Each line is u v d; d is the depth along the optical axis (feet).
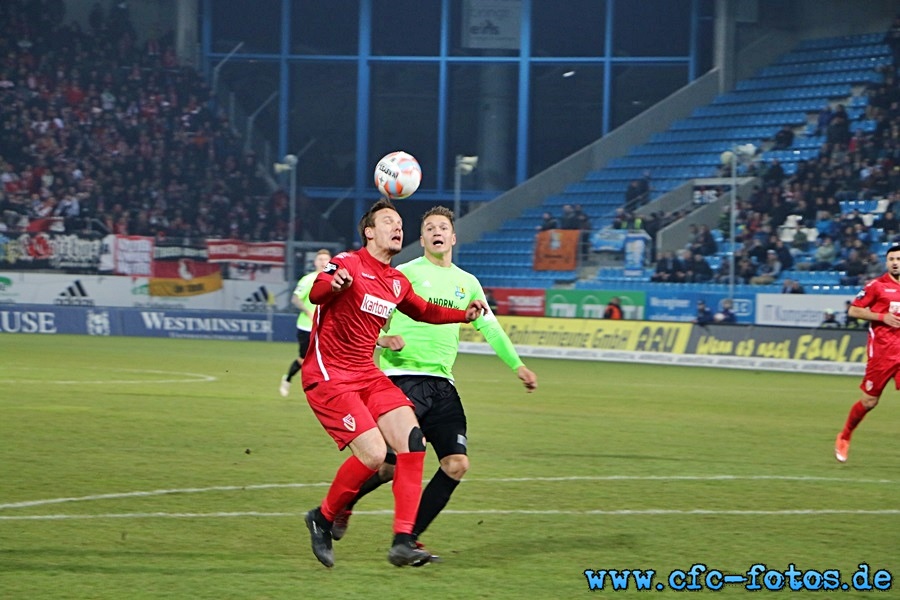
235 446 52.29
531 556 30.66
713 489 43.14
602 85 209.46
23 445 50.42
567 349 145.07
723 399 87.56
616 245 171.53
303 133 218.59
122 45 206.49
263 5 214.90
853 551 31.86
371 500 39.24
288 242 172.96
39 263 164.14
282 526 33.86
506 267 183.52
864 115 175.11
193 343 150.71
